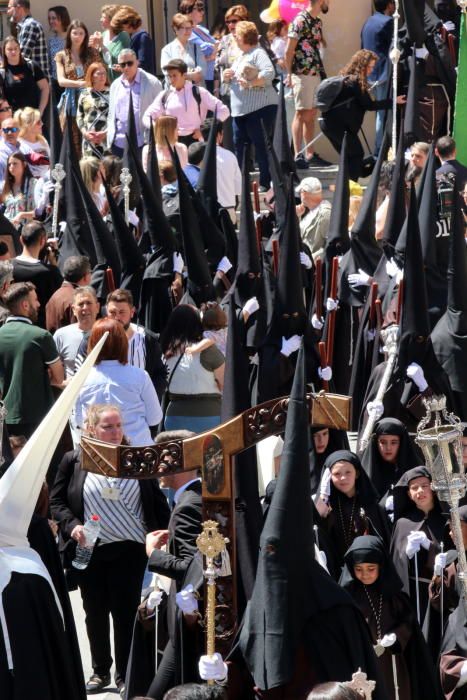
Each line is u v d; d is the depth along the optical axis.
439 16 35.09
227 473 12.99
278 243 26.17
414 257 21.09
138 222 28.22
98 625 17.28
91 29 40.06
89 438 13.35
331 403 12.70
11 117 33.41
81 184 26.31
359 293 24.83
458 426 13.82
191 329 20.92
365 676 11.02
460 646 14.84
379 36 33.97
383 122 34.16
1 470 14.70
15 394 20.38
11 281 23.44
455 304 21.84
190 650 14.02
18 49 36.09
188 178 28.91
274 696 12.26
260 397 21.72
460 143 31.22
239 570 13.56
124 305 20.66
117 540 16.81
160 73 41.41
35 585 13.09
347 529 17.02
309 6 34.09
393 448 18.62
